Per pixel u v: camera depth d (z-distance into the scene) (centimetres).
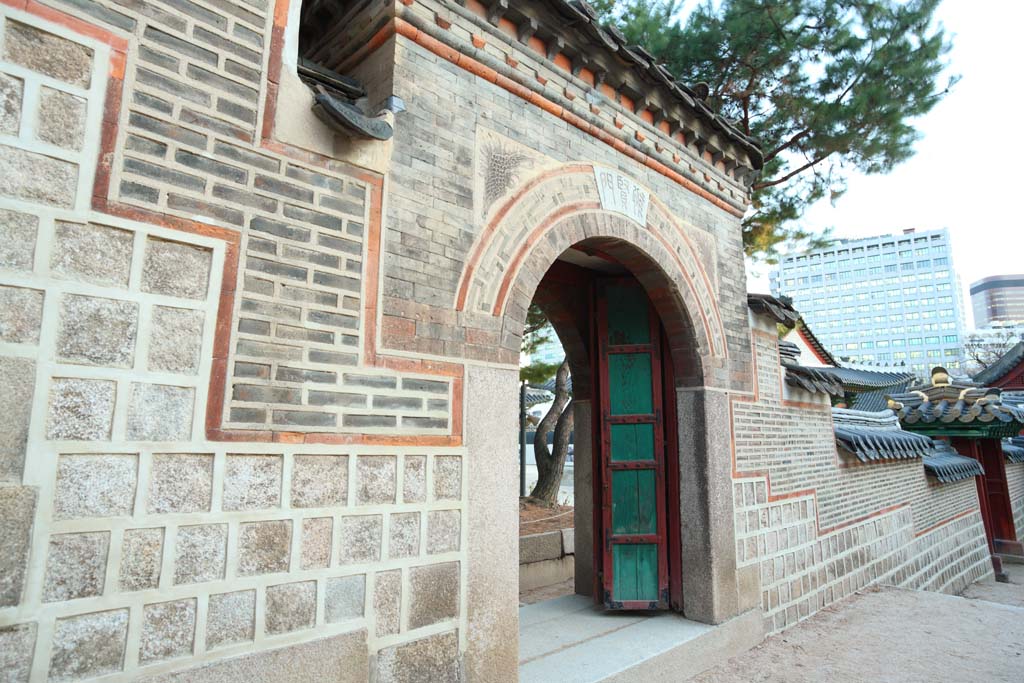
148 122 246
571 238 430
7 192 212
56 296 219
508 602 346
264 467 262
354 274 303
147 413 235
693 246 558
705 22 857
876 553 816
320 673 267
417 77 348
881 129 831
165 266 245
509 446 361
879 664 513
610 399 584
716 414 547
